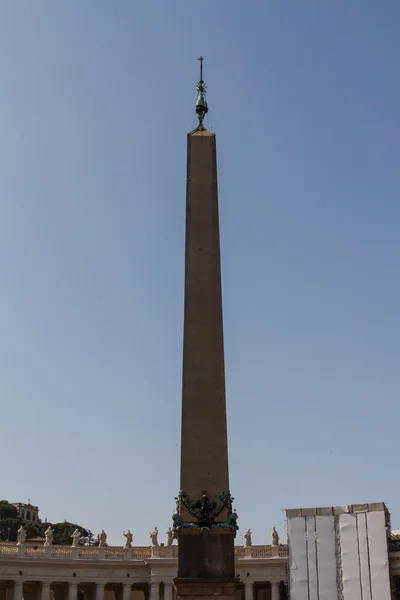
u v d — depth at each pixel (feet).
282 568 215.51
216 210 97.14
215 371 90.07
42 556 209.97
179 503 86.28
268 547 220.02
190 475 86.84
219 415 88.58
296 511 207.51
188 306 92.63
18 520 403.75
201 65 107.45
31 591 227.81
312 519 205.36
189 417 88.48
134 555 221.46
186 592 82.69
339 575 198.90
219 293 93.30
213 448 87.56
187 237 95.81
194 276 93.97
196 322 91.91
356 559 198.29
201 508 85.66
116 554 219.61
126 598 216.54
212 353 90.74
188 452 87.40
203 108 104.12
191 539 84.89
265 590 247.70
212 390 89.40
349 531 200.95
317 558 202.08
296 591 201.46
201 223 96.43
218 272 94.22
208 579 83.20
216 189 98.27
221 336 91.45
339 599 197.06
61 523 423.64
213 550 84.53
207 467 86.99
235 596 82.69
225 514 85.81
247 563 216.74
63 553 213.87
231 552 84.48
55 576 211.41
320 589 199.41
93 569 215.92
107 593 254.06
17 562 206.39
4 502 424.46
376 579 194.90
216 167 99.50
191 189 98.22
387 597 192.75
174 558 215.10
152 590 213.87
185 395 89.20
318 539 203.41
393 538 210.79
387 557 195.52
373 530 198.29
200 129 102.53
